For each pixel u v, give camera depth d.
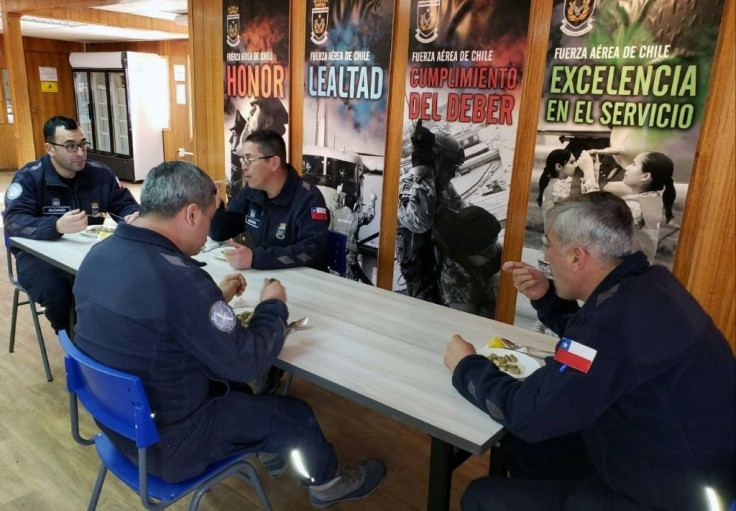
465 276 2.88
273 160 2.39
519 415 1.12
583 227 1.15
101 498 1.89
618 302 1.09
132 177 8.68
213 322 1.25
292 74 3.43
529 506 1.25
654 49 2.17
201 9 3.81
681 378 1.05
